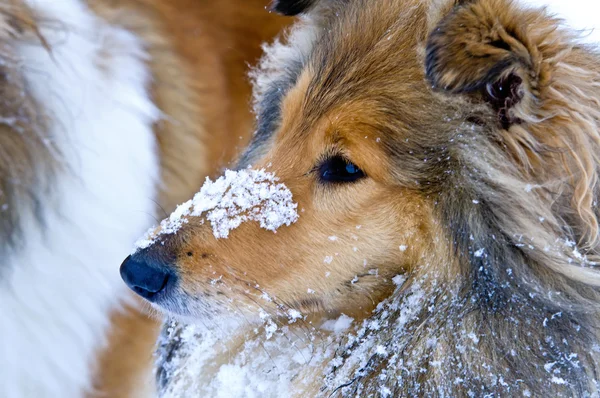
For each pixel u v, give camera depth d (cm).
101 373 115
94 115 115
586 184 103
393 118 105
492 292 104
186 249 107
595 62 106
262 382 111
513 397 104
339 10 110
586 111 103
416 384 106
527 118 102
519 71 101
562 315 104
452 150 104
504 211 104
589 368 104
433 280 106
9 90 111
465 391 105
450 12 103
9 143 111
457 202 104
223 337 112
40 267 113
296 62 112
